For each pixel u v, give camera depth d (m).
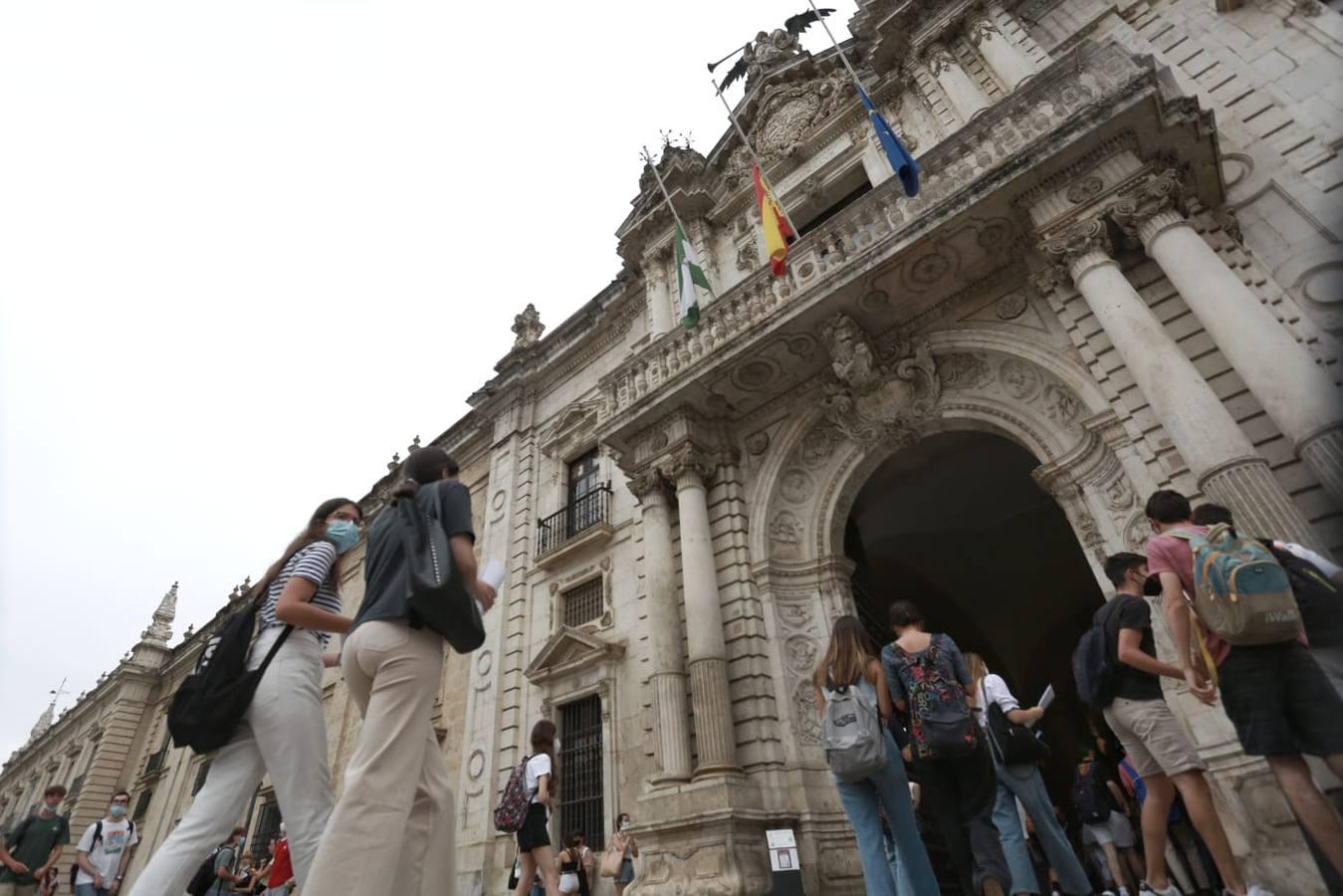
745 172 14.02
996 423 8.26
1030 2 10.62
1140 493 6.64
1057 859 4.33
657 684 8.75
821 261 9.26
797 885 6.61
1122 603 3.87
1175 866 5.56
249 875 10.76
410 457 2.86
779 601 9.09
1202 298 6.03
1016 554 14.62
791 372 9.71
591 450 14.12
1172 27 8.97
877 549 14.32
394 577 2.25
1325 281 6.36
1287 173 7.12
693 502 9.57
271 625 2.93
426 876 2.07
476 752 12.23
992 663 15.59
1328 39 7.57
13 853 6.93
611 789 9.77
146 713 29.89
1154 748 3.63
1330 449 4.91
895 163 8.57
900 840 3.55
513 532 14.56
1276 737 2.73
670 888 7.22
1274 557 2.96
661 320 13.31
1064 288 7.56
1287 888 4.69
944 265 8.29
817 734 8.28
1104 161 7.07
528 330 18.06
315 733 2.77
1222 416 5.59
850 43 13.18
